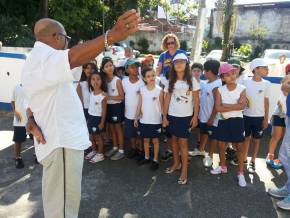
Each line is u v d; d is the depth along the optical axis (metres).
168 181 3.95
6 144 5.07
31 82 1.98
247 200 3.53
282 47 32.19
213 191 3.72
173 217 3.19
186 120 3.91
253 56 31.19
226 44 12.52
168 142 4.59
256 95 4.15
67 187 2.25
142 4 33.53
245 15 33.31
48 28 2.12
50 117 2.16
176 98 3.92
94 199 3.50
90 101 4.52
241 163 3.91
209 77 4.45
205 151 4.89
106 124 4.78
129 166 4.38
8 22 14.96
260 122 4.20
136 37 35.44
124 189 3.74
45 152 2.21
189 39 35.53
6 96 6.85
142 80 4.46
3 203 3.39
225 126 3.90
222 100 3.86
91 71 4.61
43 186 2.31
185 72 3.88
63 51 1.90
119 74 5.38
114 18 26.78
